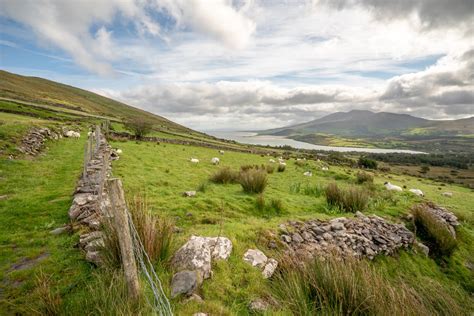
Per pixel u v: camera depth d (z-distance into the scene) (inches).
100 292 136.3
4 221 255.6
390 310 149.2
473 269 365.1
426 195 912.9
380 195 585.0
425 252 354.6
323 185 658.8
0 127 684.1
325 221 353.1
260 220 332.8
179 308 137.7
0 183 383.9
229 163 1019.9
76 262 181.3
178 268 170.7
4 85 3700.8
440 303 194.4
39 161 559.8
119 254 164.4
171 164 768.3
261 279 186.4
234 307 153.3
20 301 144.3
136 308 128.5
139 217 183.8
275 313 148.6
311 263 192.2
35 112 1876.2
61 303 135.9
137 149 1007.6
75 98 5177.2
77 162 581.9
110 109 5541.3
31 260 187.8
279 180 748.6
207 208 366.0
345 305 153.9
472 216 645.9
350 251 282.0
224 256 199.0
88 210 263.3
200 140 2391.7
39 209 287.7
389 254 318.7
